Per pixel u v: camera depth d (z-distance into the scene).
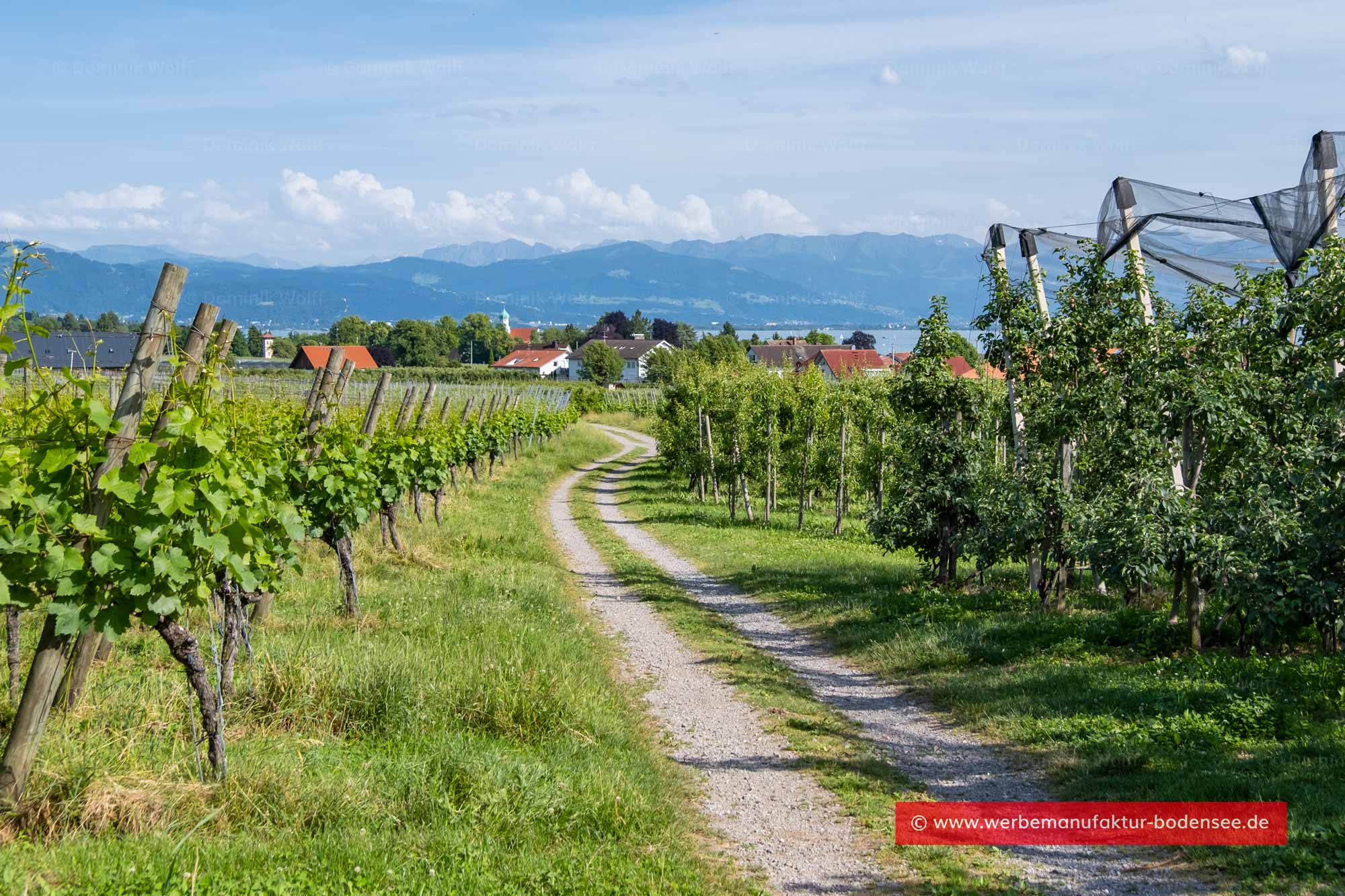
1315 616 9.44
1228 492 10.81
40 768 5.53
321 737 7.21
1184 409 11.38
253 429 7.89
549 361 169.62
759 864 6.27
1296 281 11.81
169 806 5.49
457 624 11.25
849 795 7.60
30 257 5.13
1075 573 16.30
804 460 26.52
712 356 89.31
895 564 19.44
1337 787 6.69
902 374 16.41
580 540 23.44
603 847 5.96
